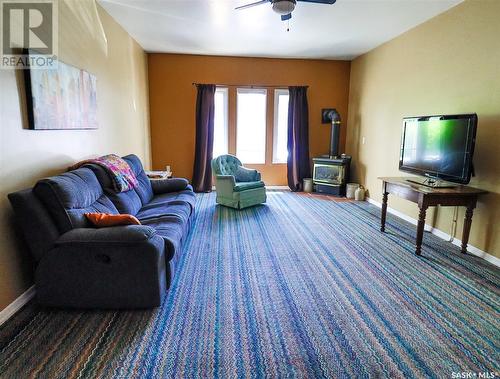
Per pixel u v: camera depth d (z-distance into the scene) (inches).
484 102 121.6
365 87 221.5
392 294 94.4
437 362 67.4
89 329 76.0
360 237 143.3
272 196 228.5
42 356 66.8
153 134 236.2
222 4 137.6
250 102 242.7
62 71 104.3
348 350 70.4
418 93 162.7
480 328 79.1
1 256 77.9
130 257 80.7
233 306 87.0
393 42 184.9
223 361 66.4
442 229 144.2
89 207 95.8
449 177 122.0
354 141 240.2
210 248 127.9
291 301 89.9
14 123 82.6
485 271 110.3
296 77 241.4
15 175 82.9
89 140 128.1
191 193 157.8
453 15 137.0
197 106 230.4
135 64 193.5
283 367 65.1
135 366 64.6
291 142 243.8
